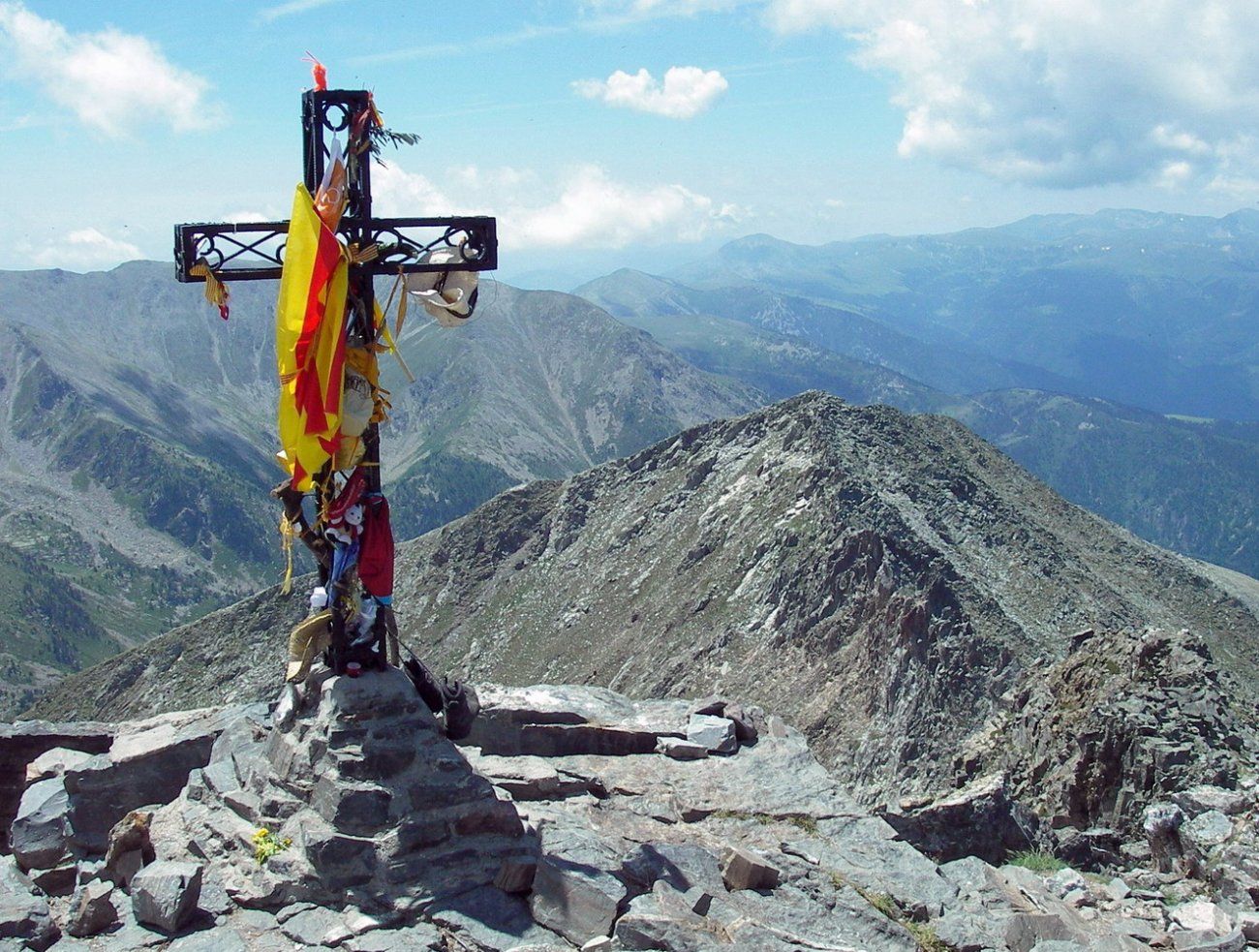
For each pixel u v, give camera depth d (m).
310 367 11.26
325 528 11.88
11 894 11.40
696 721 15.57
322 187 11.73
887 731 78.00
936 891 12.32
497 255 12.56
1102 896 14.91
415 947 10.16
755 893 11.41
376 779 11.13
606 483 191.75
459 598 192.50
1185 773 22.20
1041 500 150.00
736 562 130.12
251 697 183.75
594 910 10.67
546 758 14.69
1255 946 13.09
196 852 11.52
